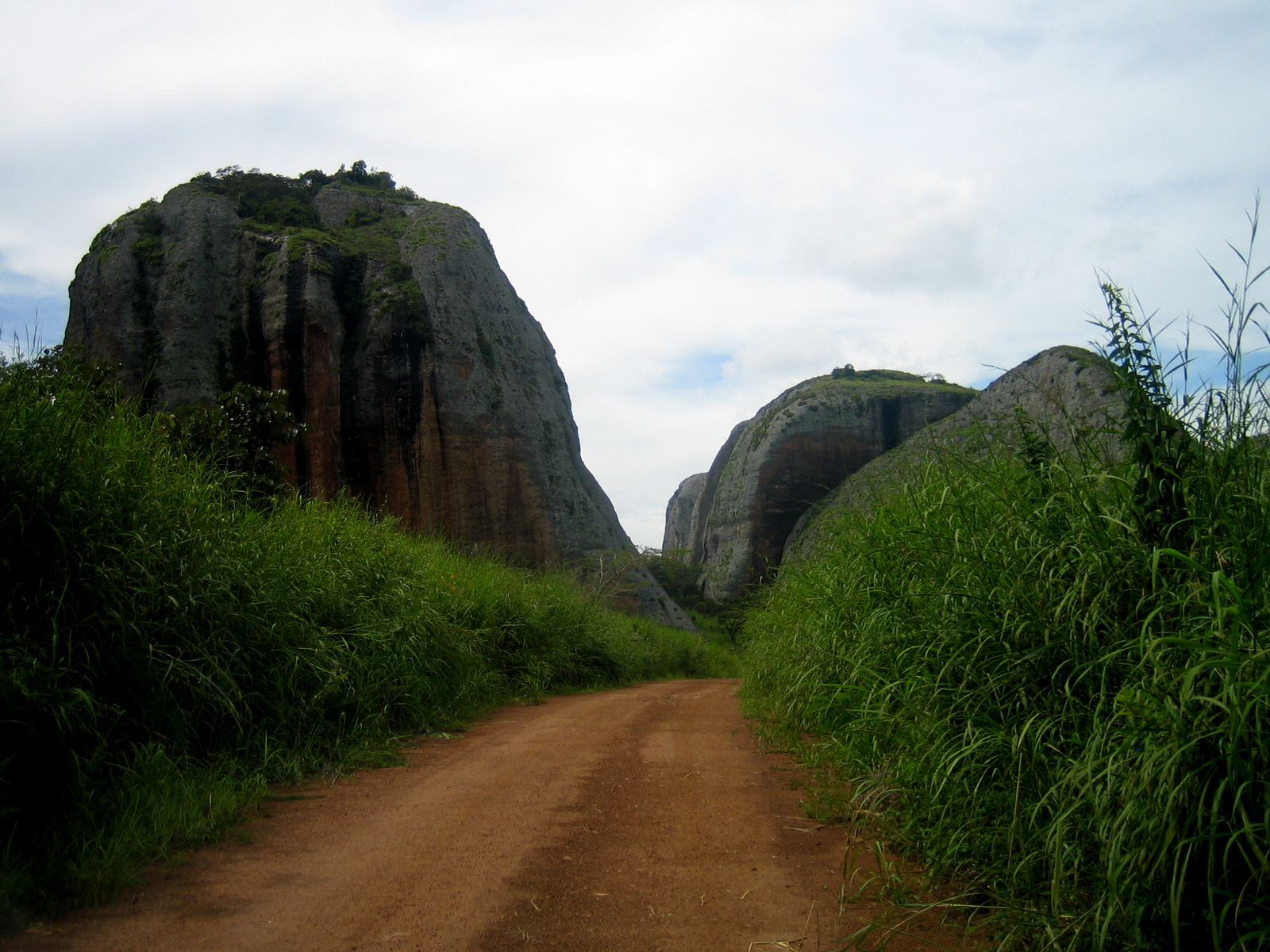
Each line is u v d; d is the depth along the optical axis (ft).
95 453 18.11
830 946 10.82
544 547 142.00
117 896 12.26
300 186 165.58
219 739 19.13
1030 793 11.93
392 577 30.68
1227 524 10.54
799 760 23.07
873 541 21.15
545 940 10.97
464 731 28.99
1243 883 8.85
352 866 13.83
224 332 130.72
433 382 141.79
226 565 20.48
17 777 13.83
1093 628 11.84
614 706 38.19
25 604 15.79
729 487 159.12
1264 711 8.95
